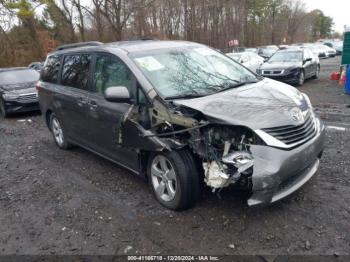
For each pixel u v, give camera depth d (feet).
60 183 16.60
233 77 15.05
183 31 118.62
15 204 14.84
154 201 13.84
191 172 12.08
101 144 16.37
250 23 183.62
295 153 11.10
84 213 13.46
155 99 12.59
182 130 11.63
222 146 11.48
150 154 13.38
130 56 14.39
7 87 36.29
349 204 12.47
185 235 11.42
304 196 13.20
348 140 19.29
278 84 14.73
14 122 33.42
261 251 10.36
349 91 35.99
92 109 15.94
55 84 20.18
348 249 10.16
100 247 11.23
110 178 16.60
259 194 10.74
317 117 13.87
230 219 12.03
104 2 72.18
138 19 81.20
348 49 41.63
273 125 11.02
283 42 199.93
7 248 11.68
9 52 105.29
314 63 50.14
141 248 10.98
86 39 88.94
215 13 132.36
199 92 13.24
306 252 10.17
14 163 20.34
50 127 22.77
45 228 12.67
